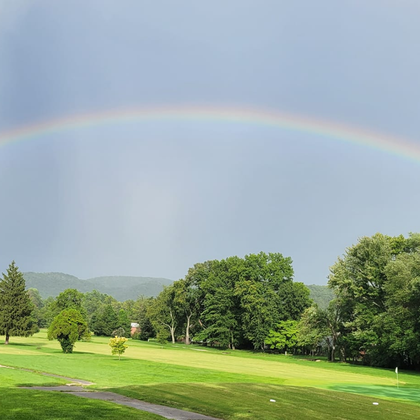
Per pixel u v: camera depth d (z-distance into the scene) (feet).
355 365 210.38
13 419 45.85
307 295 323.98
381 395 95.76
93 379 95.40
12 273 250.16
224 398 73.20
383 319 195.93
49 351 189.67
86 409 53.83
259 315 309.01
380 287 217.36
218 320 340.59
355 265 226.17
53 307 400.06
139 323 498.69
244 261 345.10
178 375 111.65
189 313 403.95
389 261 209.26
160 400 69.10
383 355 201.87
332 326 240.53
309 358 257.14
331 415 63.77
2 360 125.08
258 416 60.13
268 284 325.83
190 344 391.24
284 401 73.67
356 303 219.61
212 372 125.59
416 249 213.46
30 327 249.14
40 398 58.95
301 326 257.34
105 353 199.41
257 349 334.24
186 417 57.36
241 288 321.11
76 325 182.50
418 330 187.83
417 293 184.14
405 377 152.46
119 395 72.79
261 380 111.75
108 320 490.49
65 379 92.22
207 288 363.35
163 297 406.62
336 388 103.65
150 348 282.77
